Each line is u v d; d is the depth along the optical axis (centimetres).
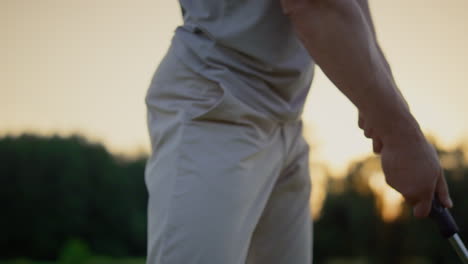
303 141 126
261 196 113
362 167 2670
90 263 4078
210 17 110
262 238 126
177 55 113
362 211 2731
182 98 111
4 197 4178
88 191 4388
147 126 119
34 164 4241
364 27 89
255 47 108
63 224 4278
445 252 2608
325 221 2903
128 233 4481
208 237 102
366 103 90
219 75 108
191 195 104
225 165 105
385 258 2709
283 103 112
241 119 106
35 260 4228
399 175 92
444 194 99
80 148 4381
